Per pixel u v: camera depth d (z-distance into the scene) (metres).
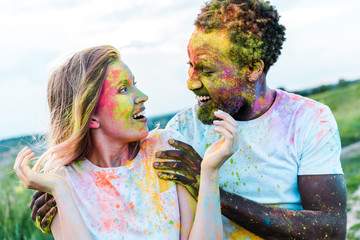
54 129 2.05
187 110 2.41
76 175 2.01
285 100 2.21
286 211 2.08
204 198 1.89
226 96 2.12
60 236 1.98
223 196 2.06
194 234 1.89
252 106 2.17
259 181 2.18
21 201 4.02
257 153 2.17
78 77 1.96
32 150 2.11
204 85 2.14
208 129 2.28
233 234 2.19
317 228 2.05
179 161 2.03
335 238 2.06
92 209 1.95
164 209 1.95
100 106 1.96
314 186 2.11
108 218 1.93
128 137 1.97
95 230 1.92
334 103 11.86
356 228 4.44
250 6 2.10
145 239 1.90
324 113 2.18
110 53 1.98
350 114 10.51
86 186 1.99
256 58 2.09
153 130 2.18
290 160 2.16
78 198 1.97
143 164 2.04
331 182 2.10
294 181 2.17
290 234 2.04
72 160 2.03
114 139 2.00
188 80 2.18
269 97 2.22
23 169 1.90
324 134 2.13
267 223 2.04
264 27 2.10
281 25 2.19
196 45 2.11
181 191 2.01
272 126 2.18
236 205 2.04
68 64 2.00
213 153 1.87
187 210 1.99
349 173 6.64
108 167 2.02
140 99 1.99
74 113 1.98
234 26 2.06
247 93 2.14
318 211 2.09
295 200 2.18
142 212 1.94
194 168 2.01
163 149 2.08
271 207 2.09
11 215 3.98
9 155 4.94
